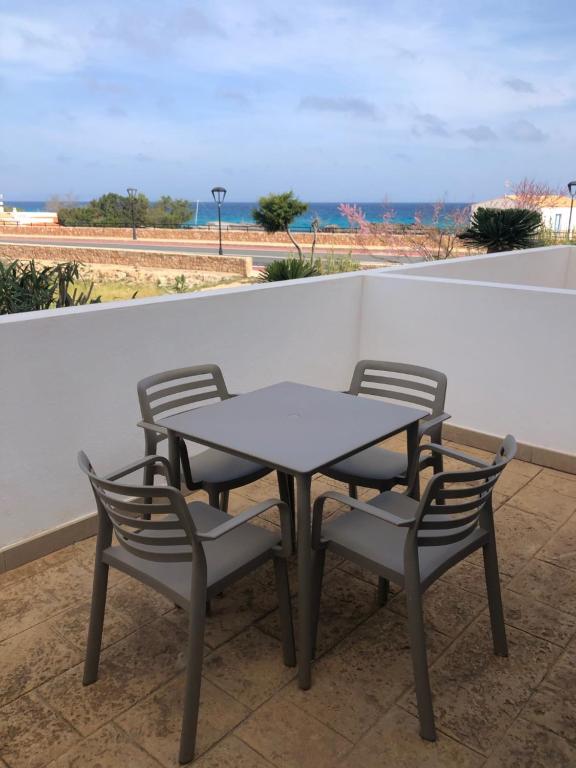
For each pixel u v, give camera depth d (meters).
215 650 2.35
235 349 3.84
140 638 2.42
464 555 2.13
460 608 2.61
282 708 2.06
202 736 1.95
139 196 39.31
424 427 2.71
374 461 2.88
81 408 3.08
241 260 16.48
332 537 2.17
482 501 2.03
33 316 2.86
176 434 2.48
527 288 3.92
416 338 4.53
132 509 1.85
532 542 3.12
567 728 2.00
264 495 3.57
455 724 2.01
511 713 2.06
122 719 2.03
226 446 2.17
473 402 4.32
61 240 30.30
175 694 2.14
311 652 2.17
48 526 3.04
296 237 25.56
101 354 3.11
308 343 4.38
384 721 2.02
